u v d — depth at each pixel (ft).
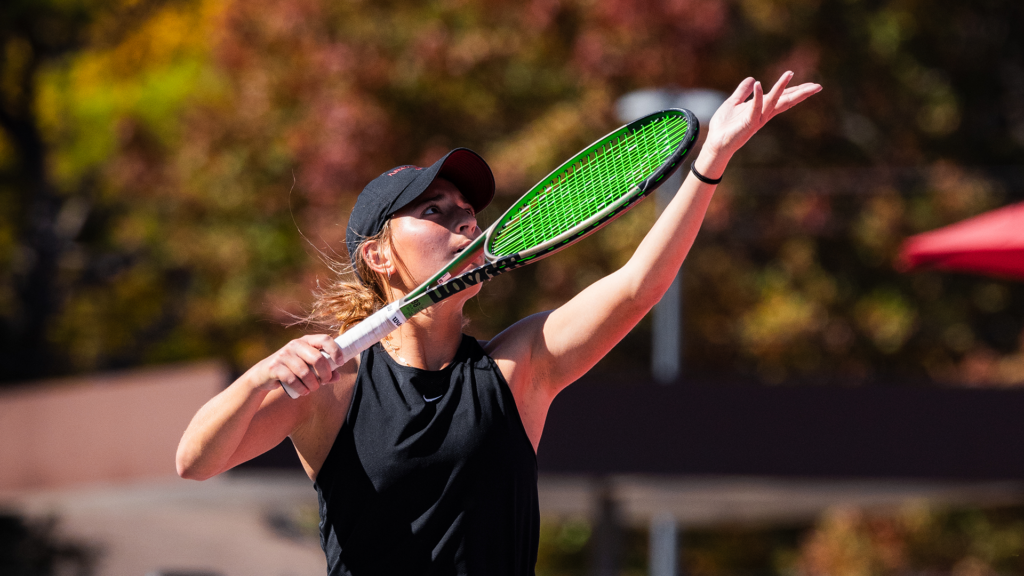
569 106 166.61
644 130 29.84
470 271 26.78
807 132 187.83
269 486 98.43
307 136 166.50
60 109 292.40
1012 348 189.67
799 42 181.88
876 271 186.50
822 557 192.03
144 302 287.07
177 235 212.64
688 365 181.06
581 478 96.37
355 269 30.66
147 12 278.67
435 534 26.55
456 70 166.30
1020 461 93.45
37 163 293.02
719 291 182.09
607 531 109.19
